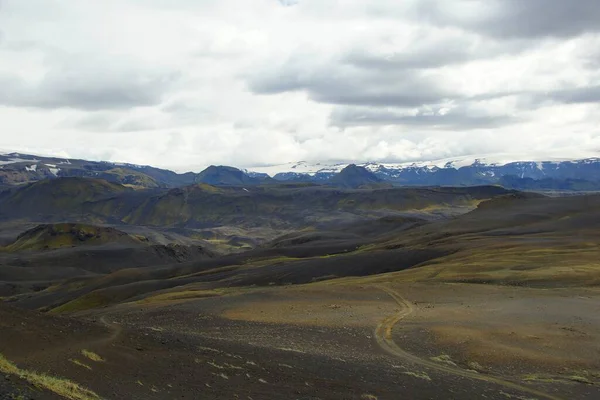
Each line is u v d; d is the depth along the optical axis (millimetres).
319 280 127125
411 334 51125
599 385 37406
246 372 31875
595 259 103688
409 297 73312
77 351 26797
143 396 23281
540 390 36062
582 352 45000
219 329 53250
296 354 40844
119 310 76562
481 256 120062
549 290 76250
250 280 132750
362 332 52281
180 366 29656
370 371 37375
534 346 46594
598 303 65500
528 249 126375
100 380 23906
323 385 32062
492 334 50188
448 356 44188
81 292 175250
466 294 74438
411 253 143500
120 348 29828
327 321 57688
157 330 47531
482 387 35938
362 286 82688
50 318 33062
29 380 20141
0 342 25172
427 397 32375
